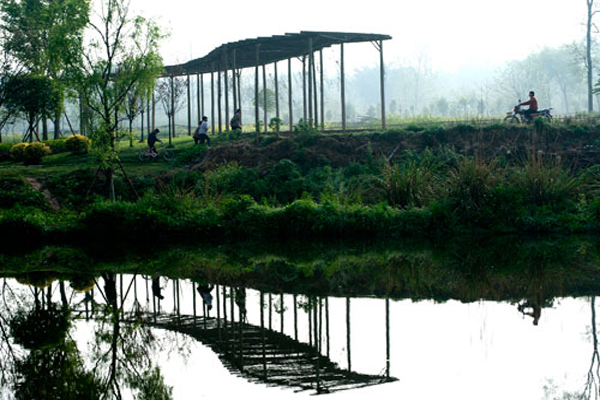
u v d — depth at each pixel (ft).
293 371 17.97
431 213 48.32
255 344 21.04
